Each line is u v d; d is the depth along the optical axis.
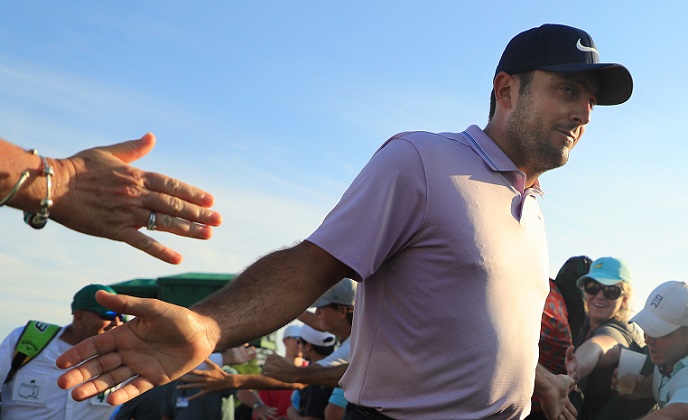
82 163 1.59
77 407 4.71
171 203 1.64
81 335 4.77
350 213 1.95
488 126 2.34
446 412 1.98
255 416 5.83
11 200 1.50
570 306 3.41
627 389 3.15
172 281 7.12
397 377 2.01
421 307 1.98
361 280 1.95
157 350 1.62
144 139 1.70
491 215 2.04
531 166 2.25
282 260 1.87
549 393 2.61
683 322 2.99
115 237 1.63
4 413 4.66
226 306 1.74
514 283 2.04
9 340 4.74
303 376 3.73
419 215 1.99
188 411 5.04
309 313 4.65
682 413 2.86
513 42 2.31
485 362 1.98
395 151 2.03
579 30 2.30
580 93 2.24
